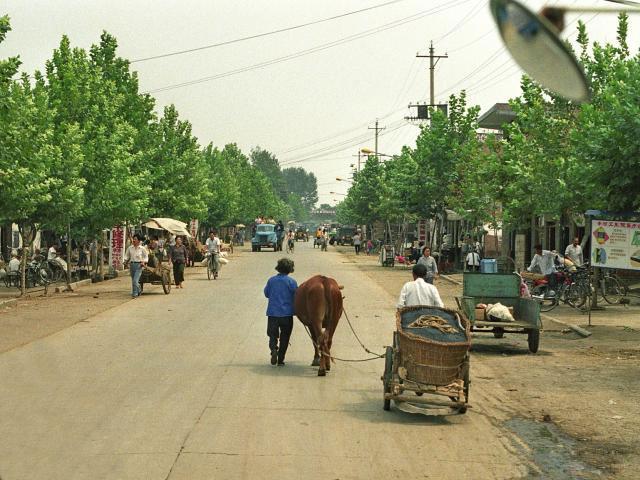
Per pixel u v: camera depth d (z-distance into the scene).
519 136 40.28
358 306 34.97
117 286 46.38
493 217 53.53
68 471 10.29
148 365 19.05
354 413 14.25
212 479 10.02
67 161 39.91
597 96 36.22
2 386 16.22
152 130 63.19
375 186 115.88
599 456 11.77
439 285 50.66
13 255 45.19
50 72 49.84
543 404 15.46
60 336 24.25
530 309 22.59
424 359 14.13
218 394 15.65
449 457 11.48
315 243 136.75
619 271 44.03
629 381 18.02
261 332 25.64
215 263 52.47
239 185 146.75
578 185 36.03
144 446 11.60
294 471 10.48
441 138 64.56
